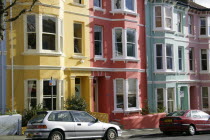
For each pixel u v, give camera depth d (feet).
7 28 64.95
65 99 71.92
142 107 86.99
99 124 54.65
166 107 91.20
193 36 105.29
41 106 65.10
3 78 64.59
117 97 82.48
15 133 59.06
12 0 65.46
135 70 84.69
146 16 90.33
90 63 77.66
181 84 98.12
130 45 84.53
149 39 90.79
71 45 74.33
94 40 79.66
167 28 92.63
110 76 81.87
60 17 69.62
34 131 49.39
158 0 91.76
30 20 66.39
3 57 64.75
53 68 67.67
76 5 75.72
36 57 66.03
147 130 75.56
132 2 86.07
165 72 91.40
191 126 66.90
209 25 107.96
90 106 76.89
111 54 82.33
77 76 75.92
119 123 77.41
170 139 59.93
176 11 99.19
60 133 50.16
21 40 66.13
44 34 67.15
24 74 66.18
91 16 78.64
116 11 82.43
